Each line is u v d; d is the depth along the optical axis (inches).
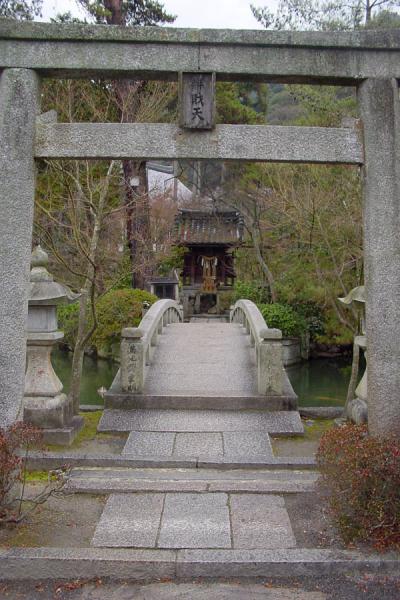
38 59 200.8
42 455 243.3
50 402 270.7
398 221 209.0
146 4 616.4
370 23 511.5
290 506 199.5
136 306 603.8
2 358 196.9
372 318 210.1
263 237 807.7
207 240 956.0
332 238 470.6
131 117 391.5
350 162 209.9
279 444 275.1
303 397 610.9
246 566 160.7
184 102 204.1
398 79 211.6
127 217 451.5
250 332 473.7
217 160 207.6
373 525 166.4
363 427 208.7
